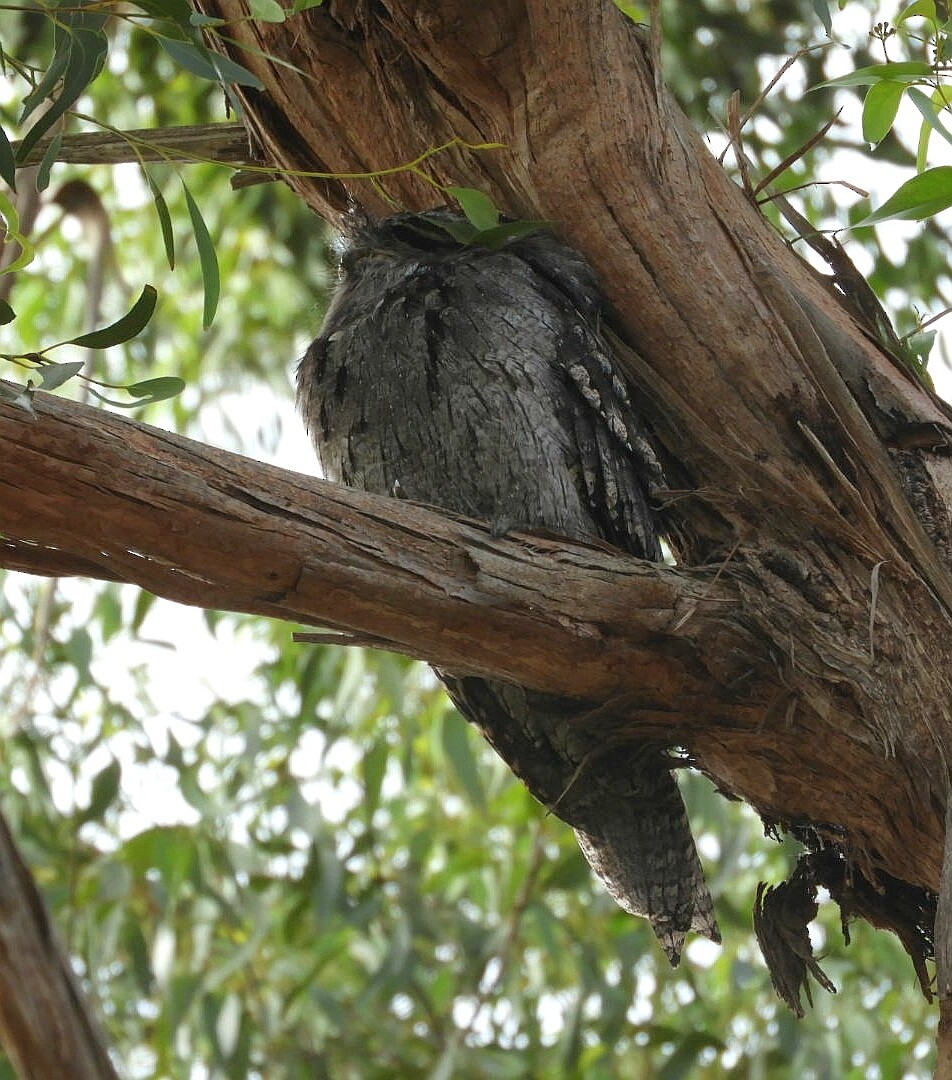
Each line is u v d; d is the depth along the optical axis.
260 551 3.67
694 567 4.41
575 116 4.62
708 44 10.03
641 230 4.67
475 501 5.16
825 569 4.44
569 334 4.86
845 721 4.32
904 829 4.45
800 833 4.80
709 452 4.70
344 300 5.79
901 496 4.49
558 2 4.48
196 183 10.65
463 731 8.30
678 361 4.69
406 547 3.89
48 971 3.80
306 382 5.61
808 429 4.51
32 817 8.75
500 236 4.74
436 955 10.16
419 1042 9.69
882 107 4.50
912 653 4.37
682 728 4.46
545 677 4.20
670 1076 8.19
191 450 3.63
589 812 5.17
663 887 5.17
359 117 4.96
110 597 8.98
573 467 4.99
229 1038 8.23
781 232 5.14
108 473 3.47
